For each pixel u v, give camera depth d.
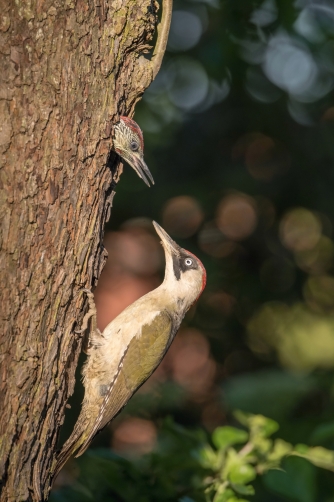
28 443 6.93
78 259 7.25
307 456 8.60
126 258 17.91
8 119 6.72
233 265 18.06
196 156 17.45
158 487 8.64
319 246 18.42
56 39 6.92
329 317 18.50
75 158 7.11
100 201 7.48
